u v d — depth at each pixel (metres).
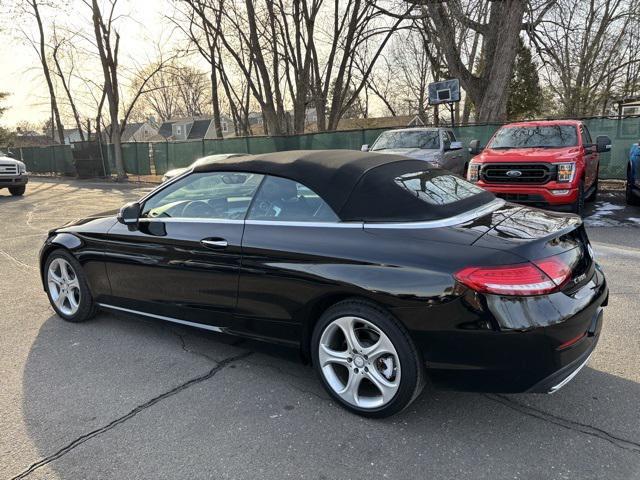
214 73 27.12
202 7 23.19
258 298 3.29
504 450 2.64
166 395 3.28
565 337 2.58
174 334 4.30
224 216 3.56
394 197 3.05
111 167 24.52
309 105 27.48
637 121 13.38
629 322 4.28
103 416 3.04
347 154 3.56
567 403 3.08
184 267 3.66
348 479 2.46
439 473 2.48
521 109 31.98
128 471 2.55
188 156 21.19
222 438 2.81
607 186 13.97
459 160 12.41
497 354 2.57
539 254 2.68
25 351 3.99
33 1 30.27
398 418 2.97
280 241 3.18
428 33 19.19
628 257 6.45
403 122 45.91
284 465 2.57
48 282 4.70
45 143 52.81
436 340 2.66
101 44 22.92
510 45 15.91
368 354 2.89
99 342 4.15
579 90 27.92
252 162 3.56
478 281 2.55
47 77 31.58
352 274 2.84
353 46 23.59
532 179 8.63
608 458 2.56
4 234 9.20
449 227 2.88
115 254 4.10
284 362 3.75
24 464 2.61
